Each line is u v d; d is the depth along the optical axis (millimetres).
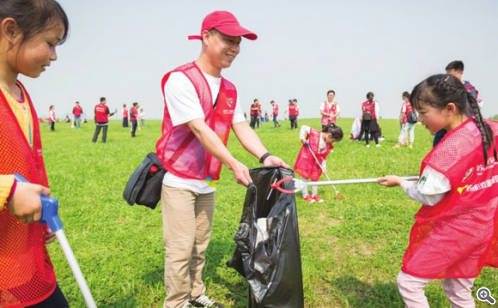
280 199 2246
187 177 2436
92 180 7340
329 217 5145
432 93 2107
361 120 12992
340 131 5637
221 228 4602
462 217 2082
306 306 2996
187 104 2291
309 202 5770
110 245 4160
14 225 1419
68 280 3299
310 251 3996
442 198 2123
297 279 2148
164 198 2494
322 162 5828
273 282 2100
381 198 5906
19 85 1598
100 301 3006
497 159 2082
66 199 6020
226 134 2637
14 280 1451
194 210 2617
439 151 2070
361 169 8352
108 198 6027
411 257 2238
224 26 2277
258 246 2164
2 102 1383
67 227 4723
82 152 12055
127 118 30516
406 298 2254
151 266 3602
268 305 2098
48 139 19422
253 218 2195
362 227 4617
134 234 4488
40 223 1457
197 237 2764
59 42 1525
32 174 1502
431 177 2076
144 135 21891
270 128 25750
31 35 1385
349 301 3027
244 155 10672
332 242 4266
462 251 2109
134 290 3162
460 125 2086
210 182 2609
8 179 1269
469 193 2051
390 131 21328
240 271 2492
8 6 1331
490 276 3309
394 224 4719
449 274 2191
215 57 2383
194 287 2875
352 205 5602
